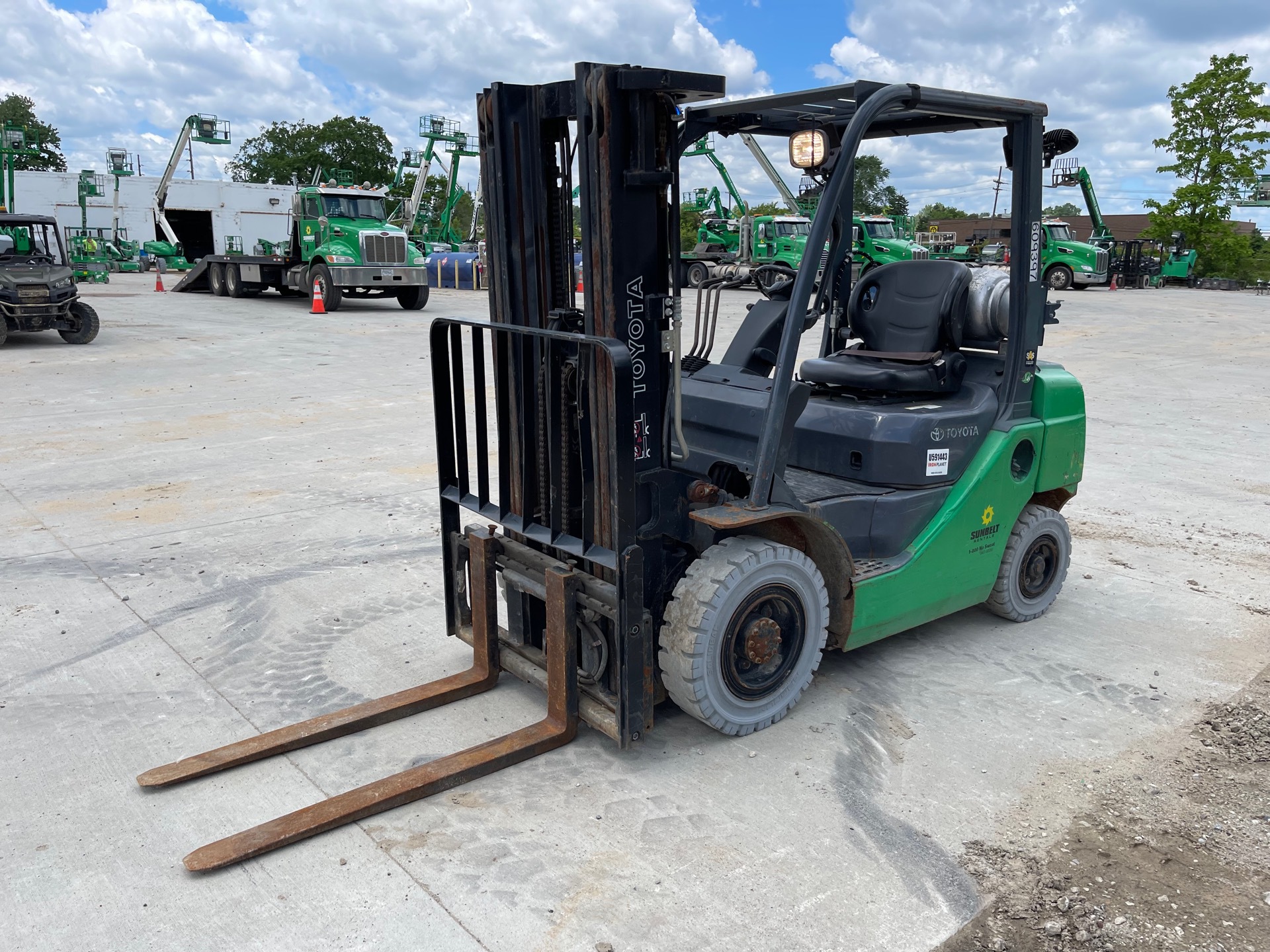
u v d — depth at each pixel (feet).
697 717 11.10
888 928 8.32
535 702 12.44
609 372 10.07
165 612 15.20
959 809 10.18
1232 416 32.89
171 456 25.20
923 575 13.06
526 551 11.76
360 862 9.09
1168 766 11.14
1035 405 14.34
